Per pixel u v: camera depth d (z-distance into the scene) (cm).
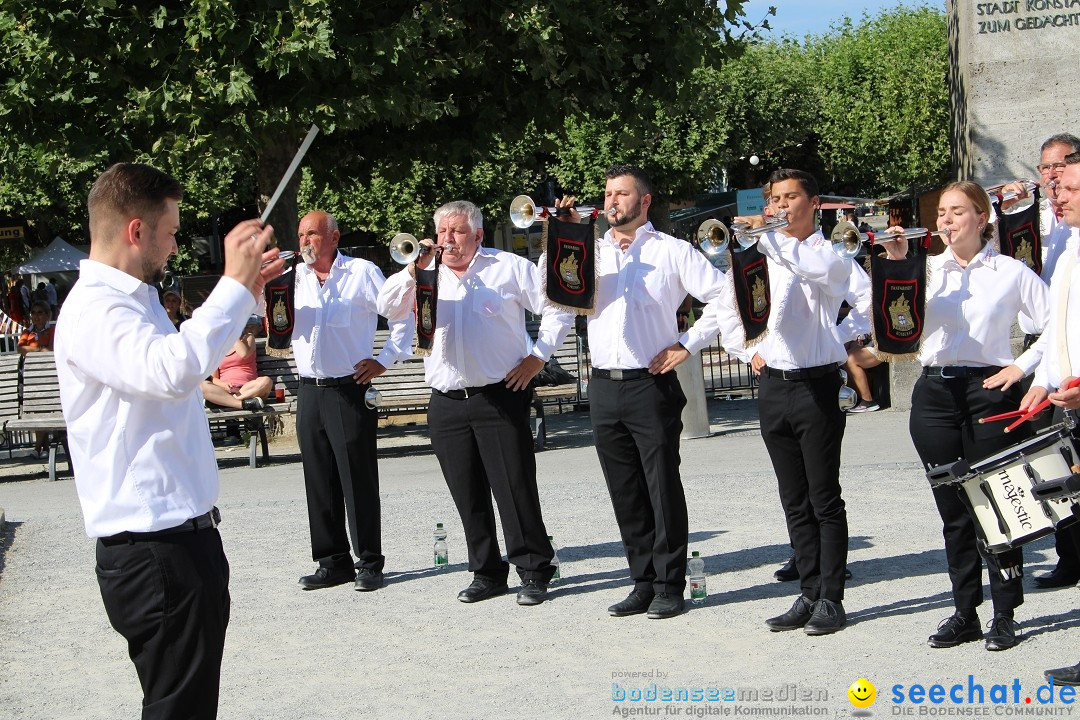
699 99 1579
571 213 652
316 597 724
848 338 651
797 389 592
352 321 733
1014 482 516
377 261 3241
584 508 934
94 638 662
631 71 1503
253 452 1293
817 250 575
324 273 745
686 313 867
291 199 1513
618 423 650
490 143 1541
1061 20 1278
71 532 948
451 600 703
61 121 1365
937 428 570
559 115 1482
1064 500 509
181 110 1279
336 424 727
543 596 687
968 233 556
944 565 703
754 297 589
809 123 3825
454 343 684
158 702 368
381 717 517
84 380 359
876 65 3934
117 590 365
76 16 1284
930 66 3838
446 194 2956
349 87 1316
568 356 1453
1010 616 556
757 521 850
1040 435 525
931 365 569
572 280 646
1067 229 691
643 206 657
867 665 543
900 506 862
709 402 1656
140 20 1284
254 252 352
